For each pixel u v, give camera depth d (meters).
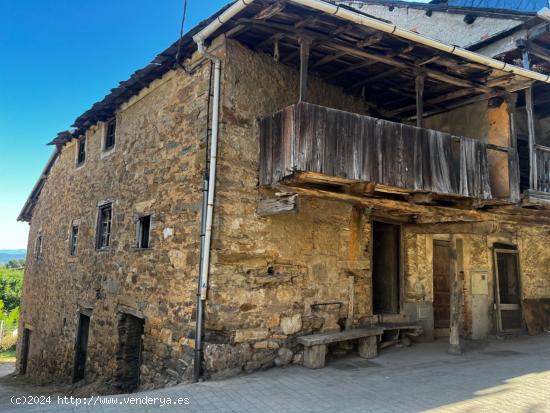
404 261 8.48
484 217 7.30
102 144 9.62
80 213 10.24
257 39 6.19
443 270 9.37
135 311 7.26
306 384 5.41
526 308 9.94
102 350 8.09
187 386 5.30
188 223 6.24
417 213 7.54
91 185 9.88
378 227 8.92
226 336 5.81
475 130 7.43
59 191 11.93
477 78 6.80
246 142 6.22
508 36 8.24
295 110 5.27
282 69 6.77
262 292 6.19
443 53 6.00
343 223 7.35
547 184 7.09
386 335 7.92
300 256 6.68
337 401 4.78
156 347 6.58
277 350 6.25
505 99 6.99
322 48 6.06
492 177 7.12
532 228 10.45
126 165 8.39
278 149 5.67
